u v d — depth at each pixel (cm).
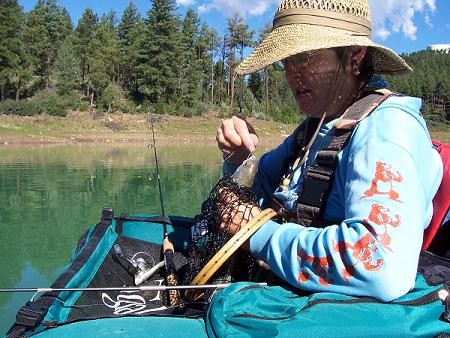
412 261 108
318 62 136
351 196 115
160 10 4253
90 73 4341
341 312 104
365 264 107
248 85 2977
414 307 107
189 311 139
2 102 3547
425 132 125
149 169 1146
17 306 300
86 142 2773
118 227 210
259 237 127
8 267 398
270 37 142
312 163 140
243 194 139
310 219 133
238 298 108
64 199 701
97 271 167
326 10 136
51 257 427
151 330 105
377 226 108
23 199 704
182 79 4472
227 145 155
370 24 143
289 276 118
